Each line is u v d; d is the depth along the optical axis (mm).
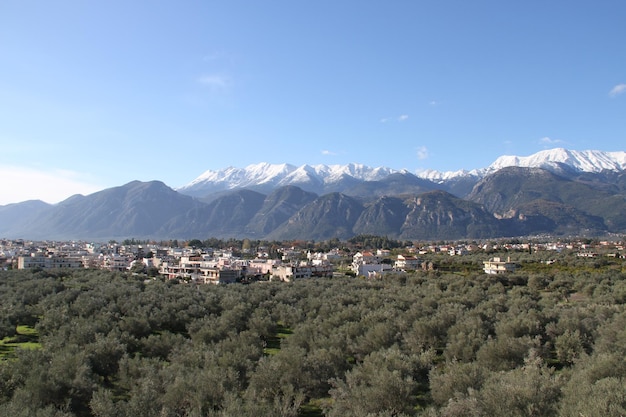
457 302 98125
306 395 49875
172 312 87812
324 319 81875
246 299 106250
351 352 67250
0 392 44875
